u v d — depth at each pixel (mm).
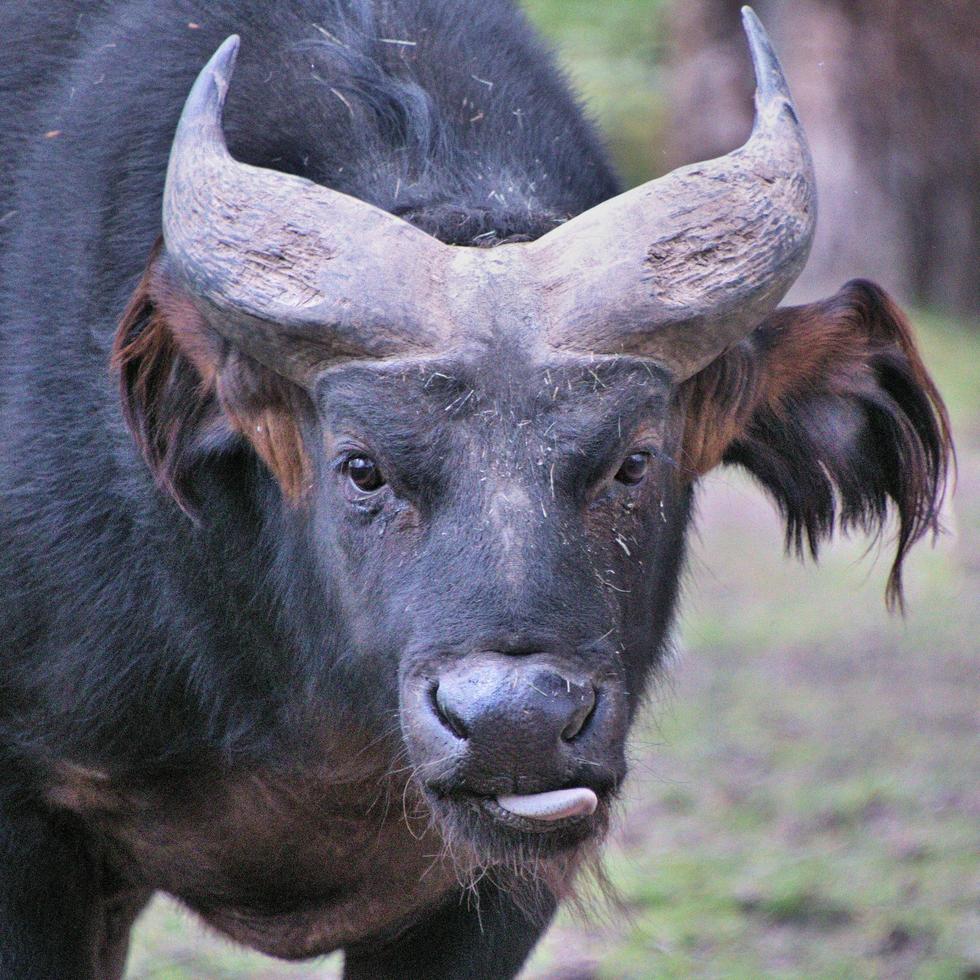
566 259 12320
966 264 52125
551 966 20094
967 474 37625
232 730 14258
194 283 12523
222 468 13930
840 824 23359
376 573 12195
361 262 12117
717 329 12547
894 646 30016
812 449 14875
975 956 19672
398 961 15812
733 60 49344
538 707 11156
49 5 16281
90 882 15422
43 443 14141
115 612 13969
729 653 29922
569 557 11648
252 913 15719
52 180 14883
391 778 14305
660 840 23172
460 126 14414
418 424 11867
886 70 49906
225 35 14977
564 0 55094
